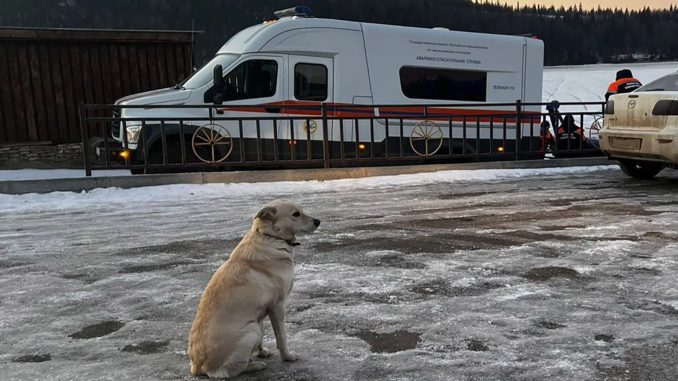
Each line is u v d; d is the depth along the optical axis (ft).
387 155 37.17
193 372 10.21
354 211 25.62
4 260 18.51
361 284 15.40
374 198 28.96
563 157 43.75
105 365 10.96
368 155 38.91
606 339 11.56
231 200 28.76
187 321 13.25
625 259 17.21
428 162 40.29
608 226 21.71
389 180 34.40
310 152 35.35
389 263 17.35
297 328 12.53
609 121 32.50
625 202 26.89
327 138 35.35
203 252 19.22
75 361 11.19
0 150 44.14
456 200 28.17
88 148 31.42
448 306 13.61
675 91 29.01
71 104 46.16
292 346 11.59
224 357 9.87
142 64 47.88
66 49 45.62
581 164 41.01
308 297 14.46
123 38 46.62
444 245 19.38
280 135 36.63
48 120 45.60
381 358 10.93
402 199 28.63
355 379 10.11
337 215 24.75
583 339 11.58
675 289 14.47
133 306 14.25
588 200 27.63
